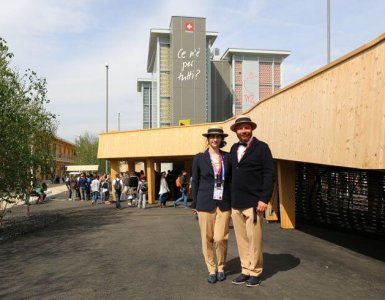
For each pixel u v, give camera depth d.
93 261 7.40
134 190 22.34
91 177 29.62
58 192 43.31
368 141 5.41
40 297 5.25
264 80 56.69
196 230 11.39
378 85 5.20
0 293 5.49
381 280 5.65
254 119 12.48
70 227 13.07
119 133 24.81
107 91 36.97
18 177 14.16
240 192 5.30
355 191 10.41
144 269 6.59
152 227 12.34
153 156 23.00
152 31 47.69
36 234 11.67
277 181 12.87
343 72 6.26
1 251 8.88
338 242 8.95
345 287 5.30
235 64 55.62
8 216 18.34
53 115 16.34
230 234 10.16
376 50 5.28
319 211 11.90
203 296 5.00
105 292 5.35
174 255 7.70
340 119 6.34
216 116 55.50
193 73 46.94
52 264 7.28
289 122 8.98
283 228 11.22
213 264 5.60
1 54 13.65
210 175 5.50
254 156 5.28
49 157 16.17
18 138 13.63
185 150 21.69
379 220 9.54
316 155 7.33
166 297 5.02
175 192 27.14
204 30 47.25
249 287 5.30
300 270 6.21
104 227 12.71
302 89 8.15
